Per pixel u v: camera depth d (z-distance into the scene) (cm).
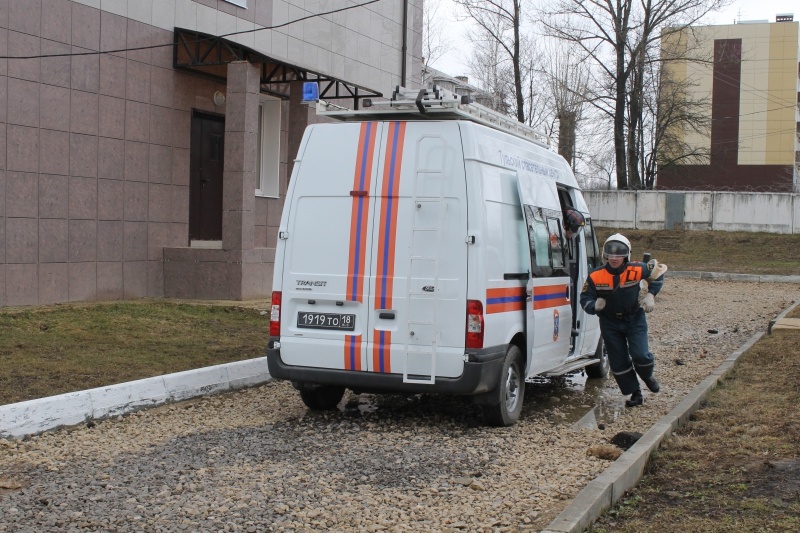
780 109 6862
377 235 775
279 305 802
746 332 1536
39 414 733
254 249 1506
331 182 796
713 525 509
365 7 2048
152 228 1498
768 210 3731
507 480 623
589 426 830
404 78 2216
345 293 779
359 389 794
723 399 895
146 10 1465
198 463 653
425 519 534
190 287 1503
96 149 1386
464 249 752
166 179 1525
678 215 3881
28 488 583
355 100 1803
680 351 1312
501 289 784
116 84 1416
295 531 508
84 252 1371
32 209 1284
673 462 659
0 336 1071
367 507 555
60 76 1321
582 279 1027
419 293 757
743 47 6906
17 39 1255
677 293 2327
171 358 1035
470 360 746
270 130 1794
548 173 969
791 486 584
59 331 1133
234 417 827
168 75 1517
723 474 621
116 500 558
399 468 653
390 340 764
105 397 800
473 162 760
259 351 1110
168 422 794
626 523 522
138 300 1430
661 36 3800
